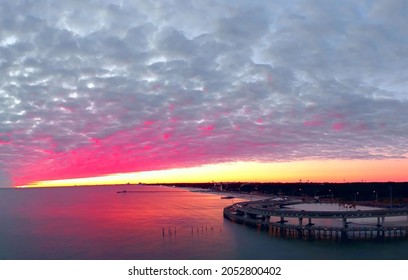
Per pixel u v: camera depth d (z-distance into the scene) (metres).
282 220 177.38
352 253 118.44
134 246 130.75
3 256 119.19
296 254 117.69
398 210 161.12
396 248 124.69
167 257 114.38
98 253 120.88
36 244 137.75
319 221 187.00
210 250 123.56
